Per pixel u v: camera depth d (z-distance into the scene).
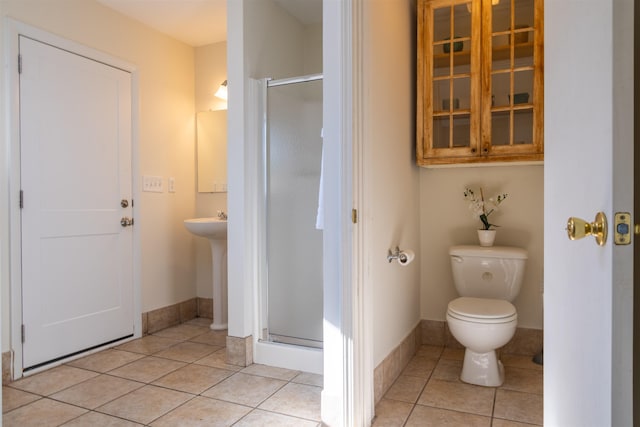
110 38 3.02
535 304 2.76
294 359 2.55
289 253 2.66
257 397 2.17
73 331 2.75
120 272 3.09
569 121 1.12
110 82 3.01
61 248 2.69
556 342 1.27
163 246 3.46
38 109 2.56
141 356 2.79
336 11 1.83
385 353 2.26
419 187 3.02
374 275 2.10
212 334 3.29
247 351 2.62
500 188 2.85
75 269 2.77
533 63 2.50
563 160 1.19
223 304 3.44
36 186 2.54
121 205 3.10
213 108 3.70
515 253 2.57
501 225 2.84
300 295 2.63
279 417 1.95
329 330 1.85
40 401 2.13
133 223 3.19
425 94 2.71
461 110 2.63
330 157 1.85
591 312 0.89
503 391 2.22
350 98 1.78
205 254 3.77
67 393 2.22
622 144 0.75
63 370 2.55
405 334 2.64
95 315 2.90
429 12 2.68
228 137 2.66
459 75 2.63
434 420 1.92
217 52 3.67
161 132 3.44
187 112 3.69
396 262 2.47
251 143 2.67
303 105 2.63
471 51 2.60
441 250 3.00
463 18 2.63
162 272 3.45
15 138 2.43
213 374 2.48
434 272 3.02
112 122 3.03
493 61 2.57
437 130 2.70
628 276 0.74
